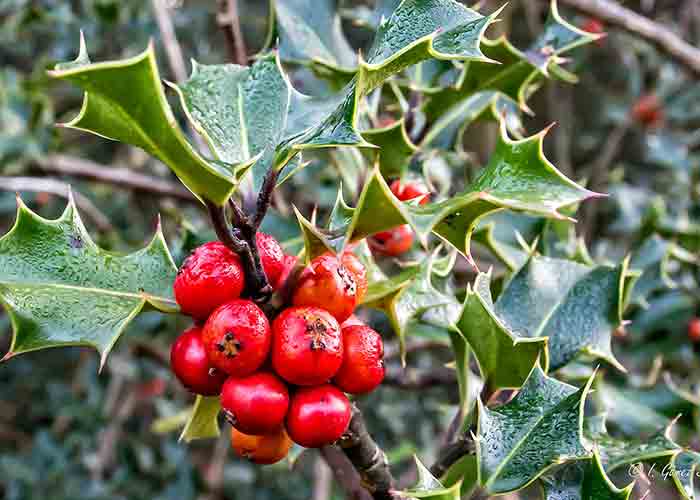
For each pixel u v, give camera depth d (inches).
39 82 17.3
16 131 16.2
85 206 16.7
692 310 13.5
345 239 7.4
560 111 23.6
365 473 8.4
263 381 7.7
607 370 12.3
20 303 7.8
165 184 15.9
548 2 14.5
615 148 22.9
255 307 7.7
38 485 21.1
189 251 9.9
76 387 23.1
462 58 7.5
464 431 8.8
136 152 22.4
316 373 7.6
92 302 8.0
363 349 7.8
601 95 27.1
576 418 8.1
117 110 7.0
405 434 22.1
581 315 9.3
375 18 10.4
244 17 21.3
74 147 23.7
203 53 21.8
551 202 7.4
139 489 21.9
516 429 8.2
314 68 10.4
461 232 7.8
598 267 9.4
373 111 10.4
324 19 10.6
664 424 10.9
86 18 17.6
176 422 17.1
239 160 8.2
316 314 7.7
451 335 9.6
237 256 7.8
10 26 18.6
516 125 11.1
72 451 21.8
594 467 8.1
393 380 11.8
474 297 8.6
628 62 22.8
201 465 24.3
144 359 20.6
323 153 11.0
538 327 9.3
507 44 9.7
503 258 10.5
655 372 11.6
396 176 10.0
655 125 21.8
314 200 14.4
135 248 17.3
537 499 19.6
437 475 8.9
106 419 22.0
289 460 9.7
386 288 8.4
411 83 10.3
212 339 7.6
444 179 11.4
